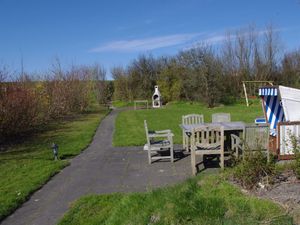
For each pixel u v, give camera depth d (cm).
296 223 452
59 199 653
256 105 3148
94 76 4044
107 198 628
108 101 4334
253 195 539
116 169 868
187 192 561
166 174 794
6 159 1032
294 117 854
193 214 487
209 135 797
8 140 1422
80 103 2889
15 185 739
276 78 3931
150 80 4406
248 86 3756
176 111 2844
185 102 3697
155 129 1639
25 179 785
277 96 964
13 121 1394
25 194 674
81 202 611
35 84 2103
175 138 1307
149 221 494
